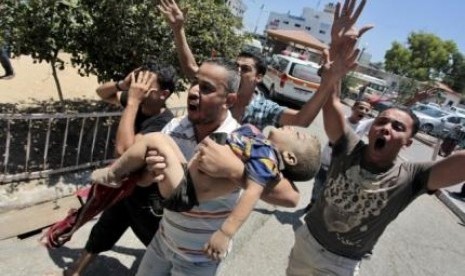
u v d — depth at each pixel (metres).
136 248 3.84
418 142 19.98
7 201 3.76
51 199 4.10
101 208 2.44
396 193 2.37
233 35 6.50
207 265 2.14
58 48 4.86
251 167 1.70
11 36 4.57
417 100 4.63
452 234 7.05
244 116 2.89
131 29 4.91
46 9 4.34
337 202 2.48
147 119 2.83
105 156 4.95
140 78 2.61
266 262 4.32
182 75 5.47
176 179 1.82
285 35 28.14
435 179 2.32
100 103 7.86
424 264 5.41
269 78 17.45
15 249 3.34
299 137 1.87
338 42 2.56
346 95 27.86
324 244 2.57
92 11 4.68
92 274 3.31
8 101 6.78
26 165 4.12
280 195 1.80
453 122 24.02
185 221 2.03
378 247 5.49
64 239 2.66
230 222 1.67
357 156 2.49
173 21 3.23
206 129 2.18
